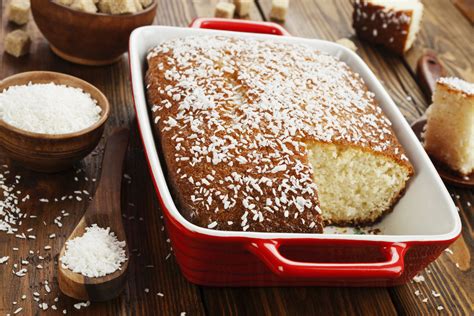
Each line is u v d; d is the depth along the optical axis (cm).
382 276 86
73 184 99
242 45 105
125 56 117
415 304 95
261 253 86
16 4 116
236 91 99
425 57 126
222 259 88
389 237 88
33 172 99
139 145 104
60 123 96
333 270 85
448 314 94
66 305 89
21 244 92
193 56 102
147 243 95
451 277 98
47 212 96
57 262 92
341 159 97
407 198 99
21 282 89
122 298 90
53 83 101
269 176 92
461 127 106
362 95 104
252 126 95
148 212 98
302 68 104
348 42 126
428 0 143
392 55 128
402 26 125
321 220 92
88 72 112
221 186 91
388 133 100
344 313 93
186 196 90
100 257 89
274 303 92
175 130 95
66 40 110
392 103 104
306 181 92
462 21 139
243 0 126
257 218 90
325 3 135
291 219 91
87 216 93
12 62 111
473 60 130
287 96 99
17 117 96
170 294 91
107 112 98
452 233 90
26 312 87
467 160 107
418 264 92
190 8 127
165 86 99
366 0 127
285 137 94
